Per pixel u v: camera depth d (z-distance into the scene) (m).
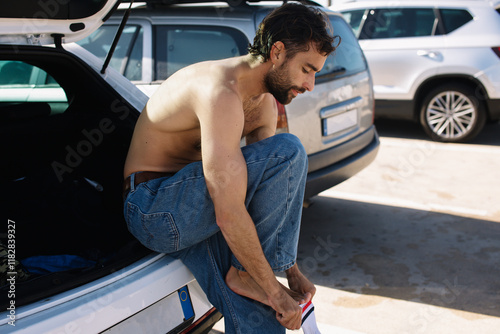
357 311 2.72
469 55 5.75
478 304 2.74
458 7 5.90
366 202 4.27
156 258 1.77
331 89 3.38
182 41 3.48
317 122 3.27
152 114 1.83
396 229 3.72
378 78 6.29
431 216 3.92
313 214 4.05
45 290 1.50
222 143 1.58
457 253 3.31
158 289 1.68
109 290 1.57
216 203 1.62
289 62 1.66
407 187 4.58
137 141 1.90
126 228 2.23
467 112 5.86
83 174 2.61
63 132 2.70
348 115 3.59
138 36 3.61
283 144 1.73
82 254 2.08
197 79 1.67
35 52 2.25
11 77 3.11
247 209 1.76
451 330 2.53
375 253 3.35
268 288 1.72
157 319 1.71
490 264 3.16
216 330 2.62
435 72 5.90
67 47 2.61
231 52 3.32
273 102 2.07
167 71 3.49
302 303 1.85
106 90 2.57
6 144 2.52
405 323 2.60
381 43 6.22
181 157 1.91
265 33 1.67
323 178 3.29
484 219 3.83
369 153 3.77
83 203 2.43
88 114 2.67
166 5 3.61
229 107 1.60
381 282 2.99
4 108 2.55
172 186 1.75
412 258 3.27
